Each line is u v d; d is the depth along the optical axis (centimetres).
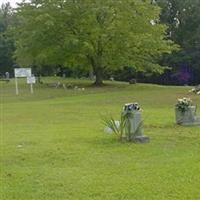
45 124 1684
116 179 812
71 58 4391
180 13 6488
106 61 4362
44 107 2473
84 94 3469
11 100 3158
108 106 2458
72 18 4216
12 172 880
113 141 1218
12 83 4981
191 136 1305
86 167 915
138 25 4297
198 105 2344
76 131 1450
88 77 6203
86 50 4172
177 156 1006
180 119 1576
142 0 4441
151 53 4438
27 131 1478
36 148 1130
